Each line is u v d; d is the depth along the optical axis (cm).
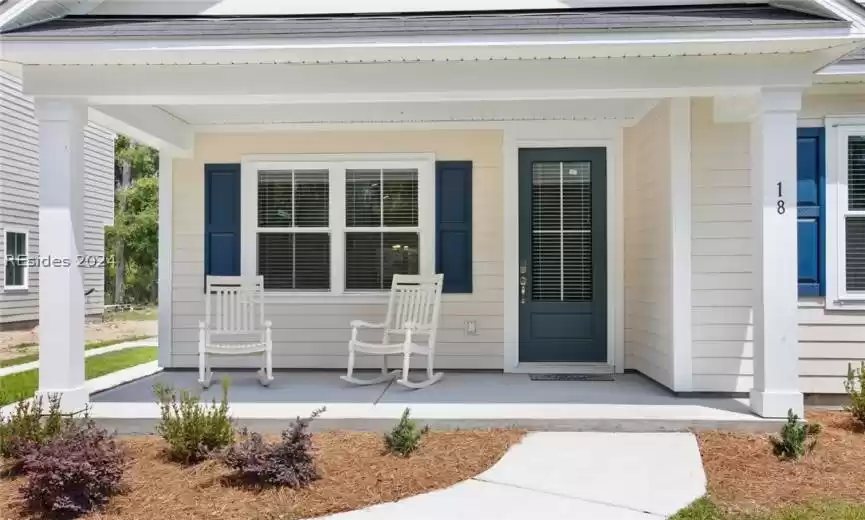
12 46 461
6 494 384
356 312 732
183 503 367
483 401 559
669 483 398
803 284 579
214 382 659
